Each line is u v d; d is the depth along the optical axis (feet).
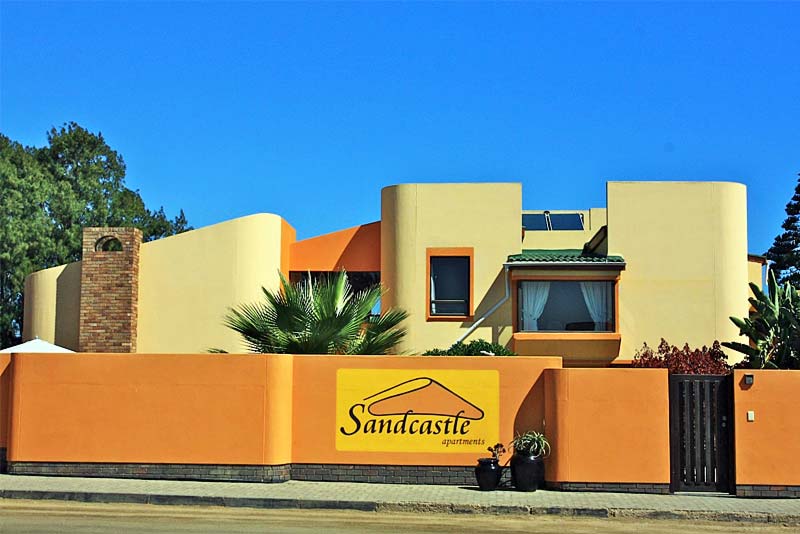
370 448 59.41
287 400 59.88
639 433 57.21
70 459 60.03
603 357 93.40
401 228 98.12
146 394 59.98
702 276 96.22
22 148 181.98
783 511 50.55
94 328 96.94
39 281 102.58
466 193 98.07
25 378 60.75
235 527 45.37
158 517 48.26
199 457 59.21
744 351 68.90
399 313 68.08
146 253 99.04
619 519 50.42
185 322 97.76
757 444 56.18
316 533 44.09
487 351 79.61
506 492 56.29
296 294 66.64
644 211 97.14
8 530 43.32
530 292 95.14
